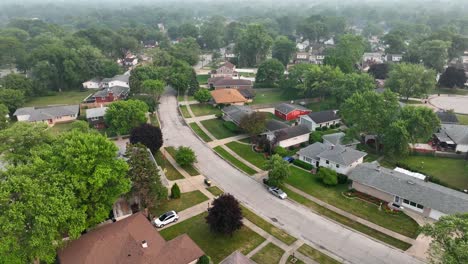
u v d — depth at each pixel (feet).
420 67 309.42
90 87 391.65
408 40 598.34
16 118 285.02
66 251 115.03
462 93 353.92
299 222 145.28
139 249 112.88
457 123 250.78
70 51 381.40
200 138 237.04
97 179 118.52
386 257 124.98
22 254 99.04
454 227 95.30
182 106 308.60
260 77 375.45
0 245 92.73
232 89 325.42
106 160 127.34
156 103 301.84
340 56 370.12
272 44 497.05
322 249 128.98
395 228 140.87
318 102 324.19
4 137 142.51
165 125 262.67
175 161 201.16
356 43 416.87
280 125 234.17
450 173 189.16
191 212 150.51
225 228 127.13
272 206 156.97
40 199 100.73
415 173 178.19
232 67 442.09
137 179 136.98
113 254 111.86
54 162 119.03
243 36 504.02
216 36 640.58
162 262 109.60
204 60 556.51
